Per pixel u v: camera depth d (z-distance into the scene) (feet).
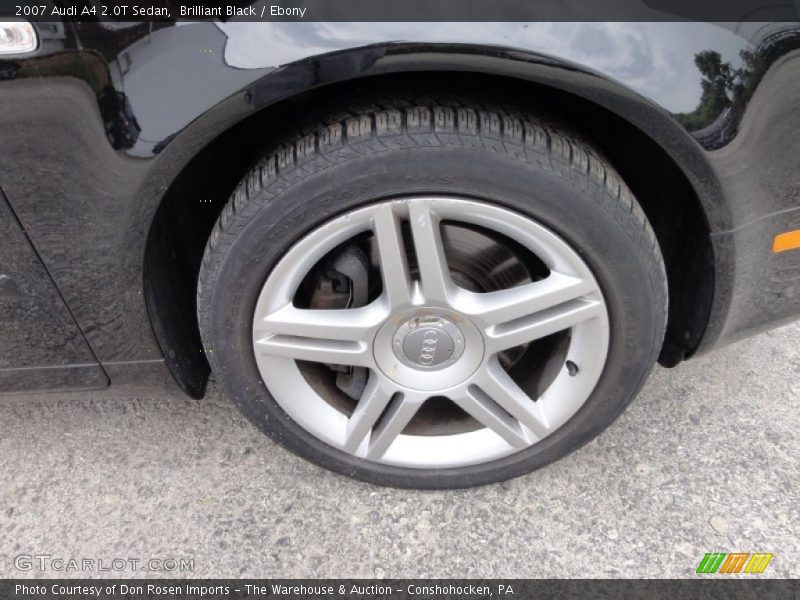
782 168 4.85
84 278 5.08
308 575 5.79
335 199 4.66
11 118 4.31
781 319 5.91
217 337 5.31
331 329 5.26
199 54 4.24
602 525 6.03
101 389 5.90
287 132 4.94
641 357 5.37
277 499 6.39
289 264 4.96
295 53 4.18
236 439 6.96
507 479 6.24
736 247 5.12
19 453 6.91
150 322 5.39
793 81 4.54
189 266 5.94
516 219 4.77
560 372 5.71
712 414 6.95
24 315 5.24
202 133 4.43
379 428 5.98
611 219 4.72
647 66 4.31
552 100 5.20
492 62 4.21
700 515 6.06
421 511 6.23
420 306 5.14
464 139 4.46
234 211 4.78
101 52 4.21
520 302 5.11
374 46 4.14
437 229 4.88
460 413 6.31
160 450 6.87
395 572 5.78
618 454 6.61
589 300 5.10
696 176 4.74
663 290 5.13
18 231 4.78
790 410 6.95
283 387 5.65
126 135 4.39
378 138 4.48
